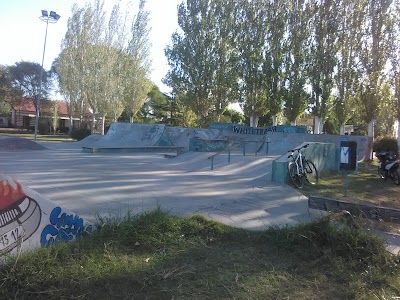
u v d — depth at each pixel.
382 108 19.02
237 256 4.30
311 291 3.54
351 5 20.92
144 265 3.83
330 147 12.62
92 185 8.21
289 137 18.69
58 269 3.49
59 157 15.26
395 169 11.16
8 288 3.14
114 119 36.66
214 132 23.80
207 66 27.69
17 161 12.95
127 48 36.38
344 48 21.22
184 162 13.96
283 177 9.70
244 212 6.42
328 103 22.77
